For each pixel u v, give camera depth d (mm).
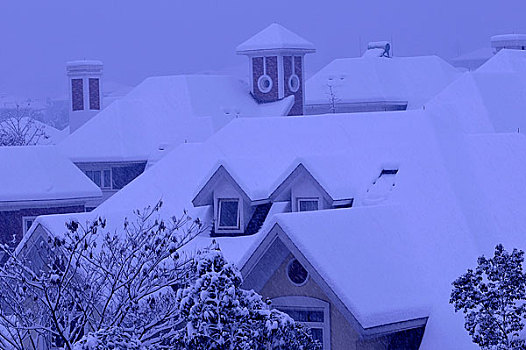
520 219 40156
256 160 46750
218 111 125250
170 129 119438
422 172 42094
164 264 32438
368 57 149125
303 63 135000
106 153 115938
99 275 34938
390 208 40594
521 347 30359
